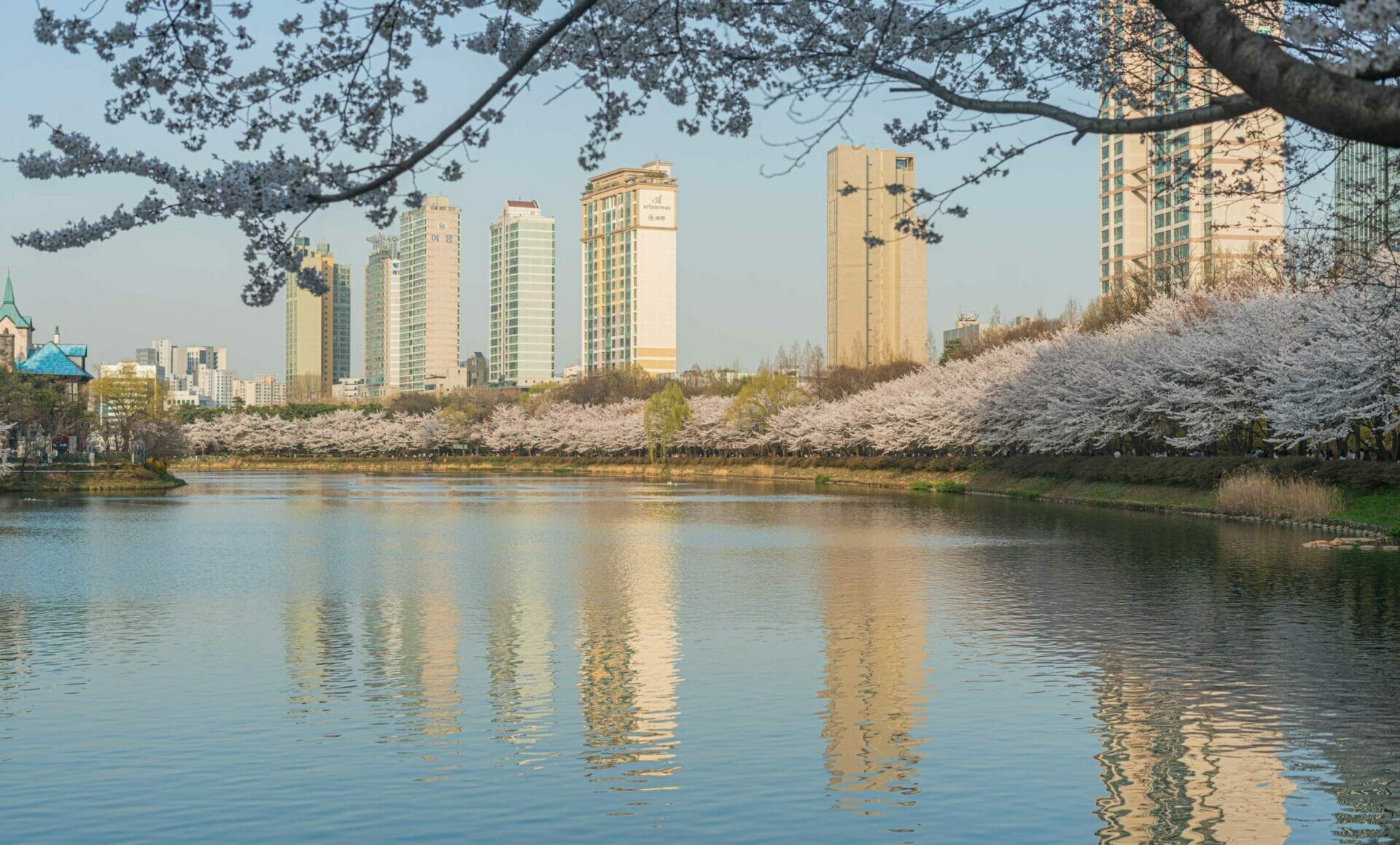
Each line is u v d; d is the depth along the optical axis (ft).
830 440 450.30
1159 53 44.55
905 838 49.14
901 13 36.37
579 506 280.72
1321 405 184.96
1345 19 21.02
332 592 122.11
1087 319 367.86
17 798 54.54
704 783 56.65
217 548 170.81
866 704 71.61
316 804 53.67
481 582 130.31
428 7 36.86
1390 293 145.69
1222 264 328.90
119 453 431.43
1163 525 193.47
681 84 40.22
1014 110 33.53
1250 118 45.65
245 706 71.56
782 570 139.33
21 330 555.69
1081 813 52.29
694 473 529.45
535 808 53.26
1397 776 57.06
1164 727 65.67
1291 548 153.69
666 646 90.48
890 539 180.14
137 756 61.00
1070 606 107.55
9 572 139.64
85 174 33.06
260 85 36.22
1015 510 244.22
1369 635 91.40
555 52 38.27
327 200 33.55
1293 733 64.39
